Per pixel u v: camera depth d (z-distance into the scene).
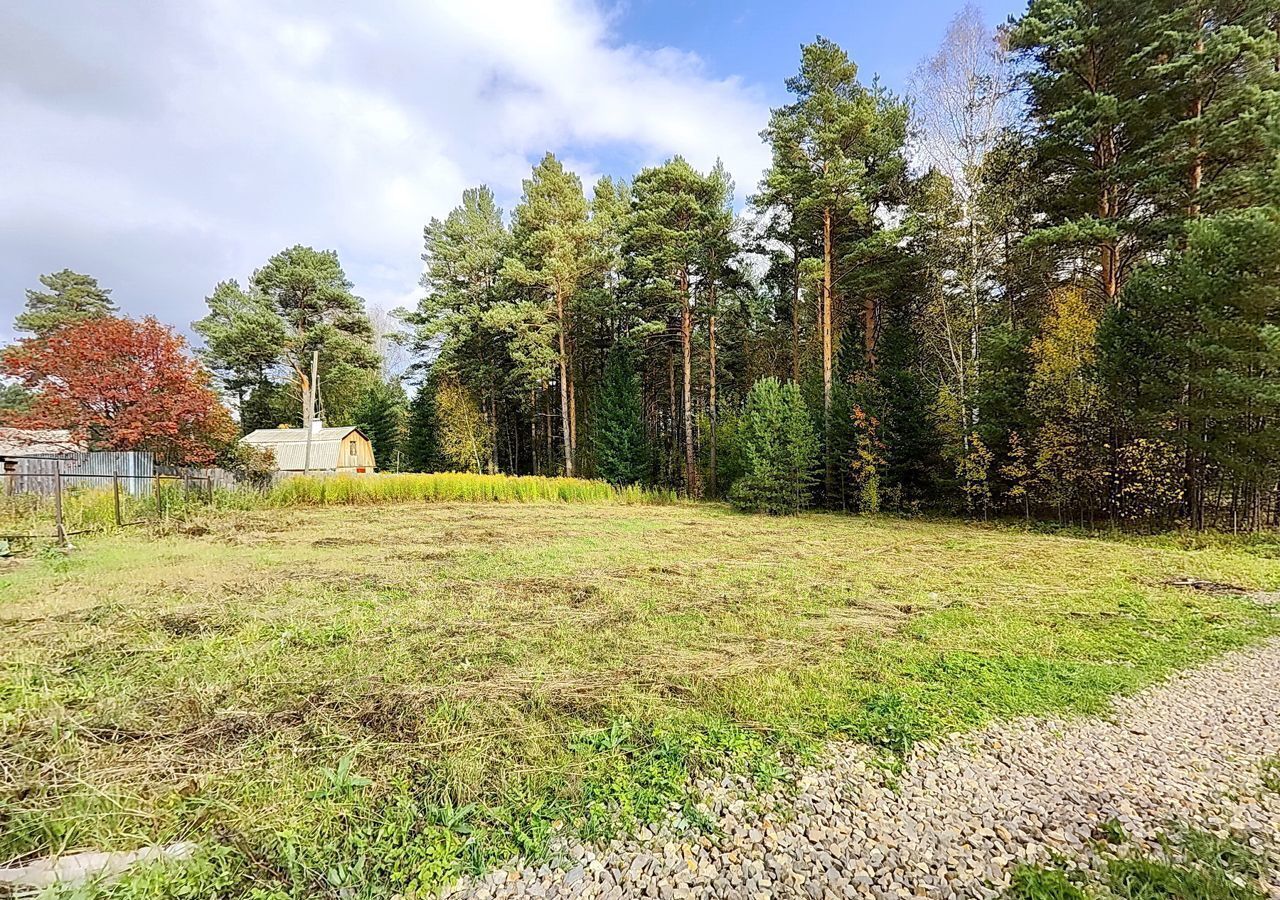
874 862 2.01
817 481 15.85
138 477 12.53
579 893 1.85
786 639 4.58
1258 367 8.48
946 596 6.08
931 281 14.32
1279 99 8.78
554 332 22.17
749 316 21.97
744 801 2.38
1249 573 6.91
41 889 1.73
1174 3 10.34
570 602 5.75
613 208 23.98
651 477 22.14
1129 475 10.53
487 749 2.74
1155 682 3.69
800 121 15.14
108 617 4.82
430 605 5.52
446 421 26.00
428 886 1.87
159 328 14.34
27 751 2.49
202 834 2.05
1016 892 1.84
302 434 26.31
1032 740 2.93
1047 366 11.54
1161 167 10.15
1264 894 1.80
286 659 3.94
